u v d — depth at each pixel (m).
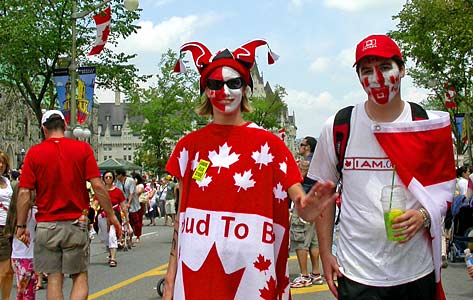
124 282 10.38
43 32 25.61
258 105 72.06
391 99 3.68
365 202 3.70
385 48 3.66
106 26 23.14
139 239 18.69
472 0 24.42
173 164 3.93
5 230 7.37
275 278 3.71
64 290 9.54
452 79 30.06
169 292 3.90
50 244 6.05
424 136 3.64
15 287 10.10
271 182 3.75
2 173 7.59
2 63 26.42
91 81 23.00
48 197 6.09
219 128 3.86
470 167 13.47
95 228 14.60
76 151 6.20
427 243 3.68
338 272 3.79
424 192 3.59
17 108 59.78
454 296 8.68
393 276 3.63
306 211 3.47
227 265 3.67
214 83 3.84
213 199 3.75
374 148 3.71
